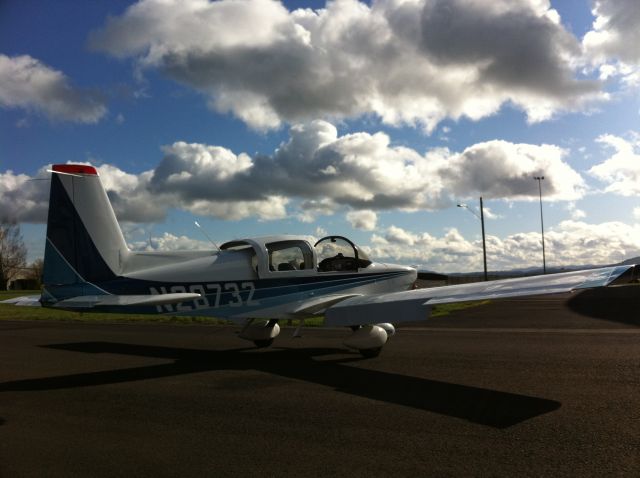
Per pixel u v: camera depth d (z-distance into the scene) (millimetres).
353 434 3951
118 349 8797
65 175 7512
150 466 3342
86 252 7504
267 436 3932
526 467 3219
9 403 5039
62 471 3273
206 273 7695
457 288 6969
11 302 7867
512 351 7832
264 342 8891
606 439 3725
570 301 21438
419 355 7680
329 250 8789
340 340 9883
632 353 7418
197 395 5324
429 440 3773
